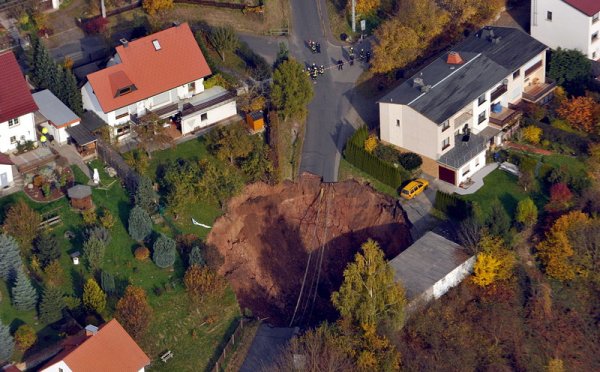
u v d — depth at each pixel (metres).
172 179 132.75
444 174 137.25
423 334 121.25
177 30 145.38
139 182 130.75
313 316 127.69
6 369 111.25
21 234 125.19
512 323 124.06
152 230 129.88
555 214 132.25
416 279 123.94
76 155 138.62
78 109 141.50
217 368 118.00
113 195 133.75
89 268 124.81
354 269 116.62
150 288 124.38
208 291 122.62
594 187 135.75
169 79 142.88
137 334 117.44
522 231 131.50
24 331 115.19
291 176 139.38
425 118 134.88
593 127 141.12
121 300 118.25
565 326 124.94
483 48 146.38
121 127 141.00
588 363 122.88
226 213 134.25
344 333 115.62
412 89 139.75
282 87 141.88
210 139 140.00
